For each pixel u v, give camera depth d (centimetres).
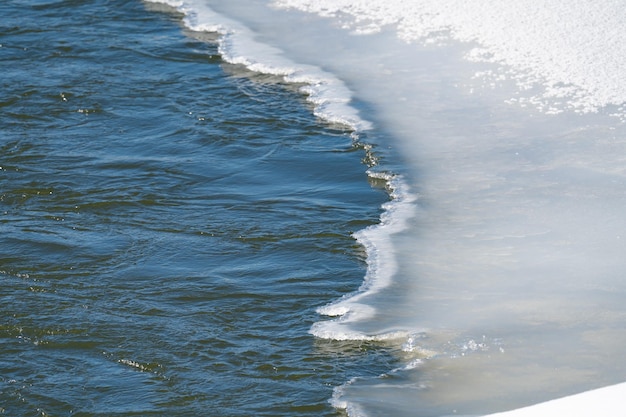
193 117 2180
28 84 2319
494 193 1836
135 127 2147
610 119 2036
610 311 1488
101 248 1709
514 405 1306
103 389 1371
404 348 1441
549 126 2036
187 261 1675
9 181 1927
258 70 2381
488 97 2169
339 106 2192
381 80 2289
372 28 2545
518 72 2250
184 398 1352
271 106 2220
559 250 1650
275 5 2744
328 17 2638
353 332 1482
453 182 1884
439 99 2186
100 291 1592
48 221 1798
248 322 1516
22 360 1428
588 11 2472
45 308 1543
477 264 1636
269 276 1633
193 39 2561
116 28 2634
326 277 1633
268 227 1775
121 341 1467
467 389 1348
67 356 1438
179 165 1992
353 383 1376
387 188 1892
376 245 1709
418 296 1566
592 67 2225
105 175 1953
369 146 2028
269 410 1327
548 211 1764
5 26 2623
